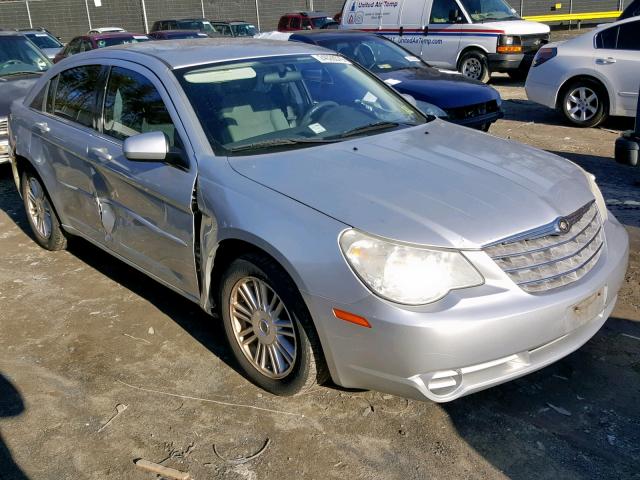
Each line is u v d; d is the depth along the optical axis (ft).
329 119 13.23
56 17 101.71
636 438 9.82
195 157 11.69
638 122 19.93
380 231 9.27
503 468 9.36
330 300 9.43
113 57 14.65
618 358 11.85
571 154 26.66
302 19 66.13
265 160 11.36
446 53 45.14
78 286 15.85
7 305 14.99
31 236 19.54
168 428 10.53
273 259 10.31
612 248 11.03
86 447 10.16
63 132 15.37
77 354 12.80
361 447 9.92
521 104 39.14
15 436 10.46
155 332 13.51
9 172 27.17
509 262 9.37
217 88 12.84
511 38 43.01
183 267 12.23
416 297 9.01
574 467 9.31
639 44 29.53
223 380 11.76
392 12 46.44
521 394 10.97
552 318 9.40
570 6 85.05
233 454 9.89
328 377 10.65
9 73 29.14
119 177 13.29
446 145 12.37
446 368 9.06
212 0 98.32
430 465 9.49
